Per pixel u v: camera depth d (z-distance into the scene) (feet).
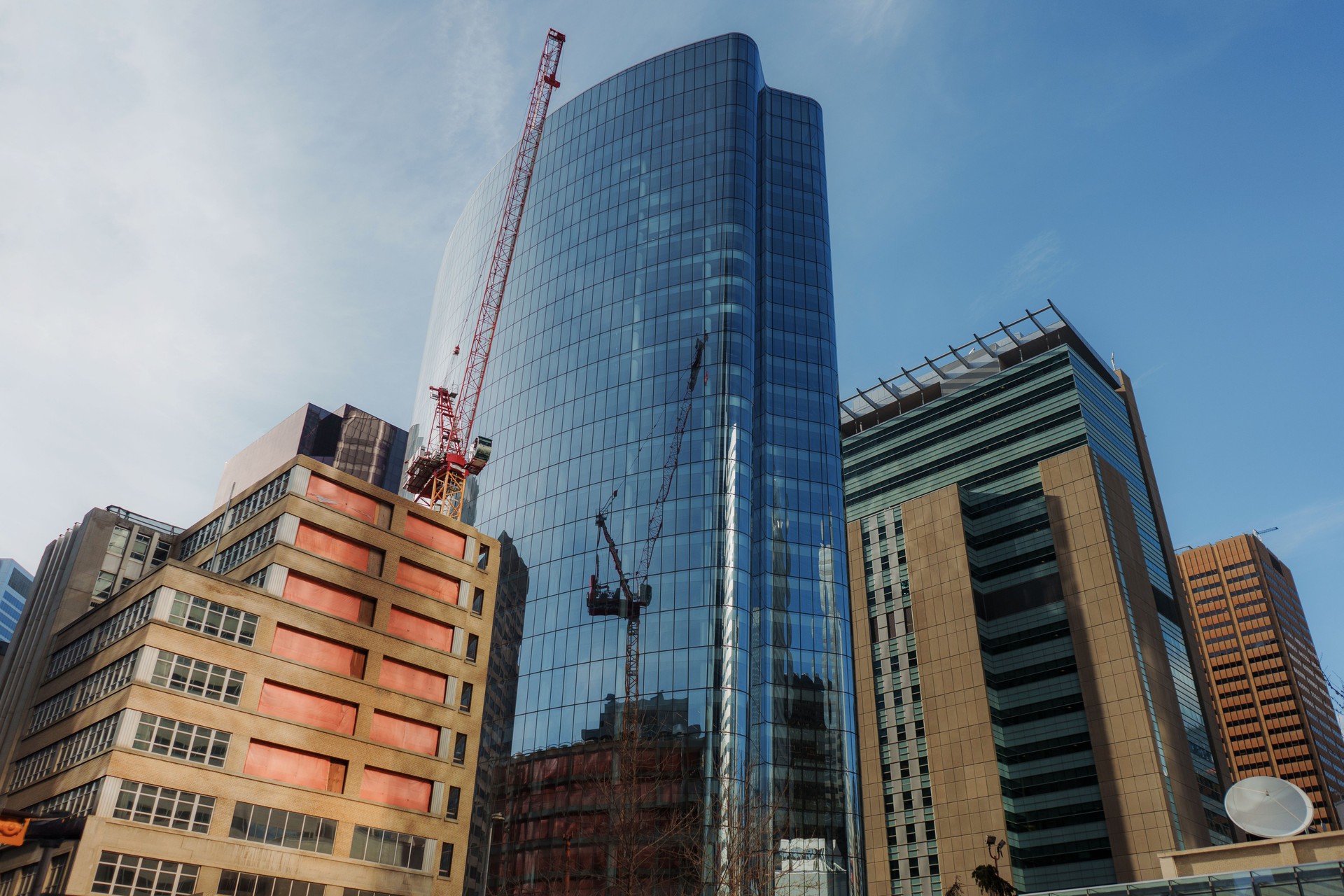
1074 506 430.61
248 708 207.92
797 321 410.31
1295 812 178.70
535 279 467.52
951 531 463.01
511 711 356.18
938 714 426.92
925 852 403.95
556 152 498.28
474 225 548.72
